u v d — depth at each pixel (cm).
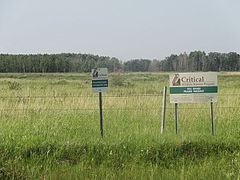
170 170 770
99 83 962
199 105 1416
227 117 1174
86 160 809
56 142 868
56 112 1241
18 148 828
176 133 985
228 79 4066
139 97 1568
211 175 729
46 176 722
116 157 823
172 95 1012
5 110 1244
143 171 752
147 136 934
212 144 891
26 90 2073
